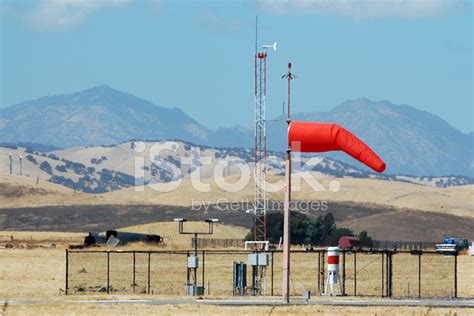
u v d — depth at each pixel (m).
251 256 189.12
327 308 150.12
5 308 152.38
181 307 152.38
